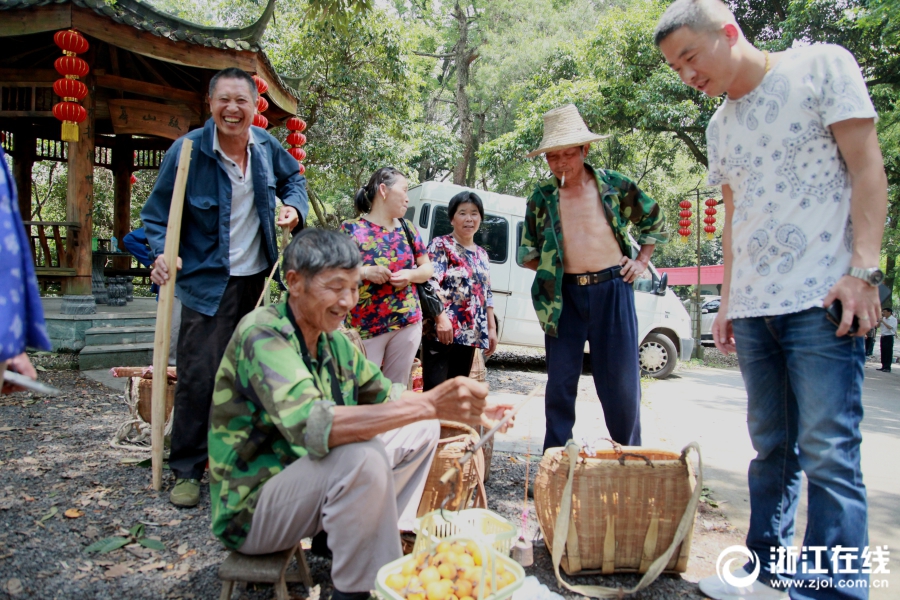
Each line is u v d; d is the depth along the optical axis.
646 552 2.36
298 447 1.91
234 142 3.03
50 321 6.49
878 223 1.90
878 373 12.02
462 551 1.77
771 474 2.29
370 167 12.30
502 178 17.16
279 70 11.71
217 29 7.05
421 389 3.86
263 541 1.86
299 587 2.17
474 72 19.67
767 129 2.08
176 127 7.64
